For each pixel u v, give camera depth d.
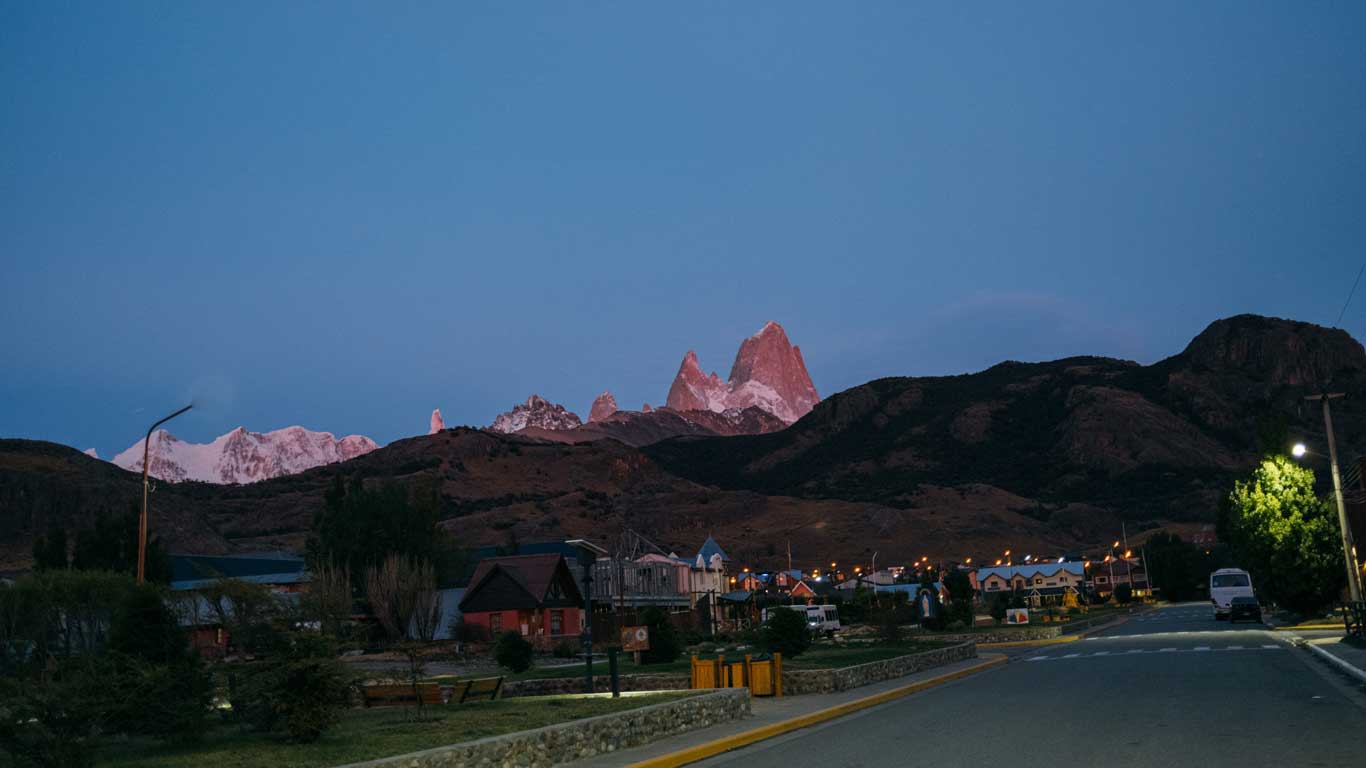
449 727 19.92
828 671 28.08
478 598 69.31
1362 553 53.97
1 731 15.73
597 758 17.92
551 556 71.56
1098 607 128.38
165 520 153.12
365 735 19.16
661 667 38.06
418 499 86.38
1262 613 74.44
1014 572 161.25
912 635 61.00
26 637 35.44
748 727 21.45
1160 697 23.05
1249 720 18.50
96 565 69.88
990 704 24.00
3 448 154.00
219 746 18.16
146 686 18.11
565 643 56.00
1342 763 13.85
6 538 131.12
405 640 62.66
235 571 93.88
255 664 19.06
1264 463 57.56
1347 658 28.27
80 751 16.16
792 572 129.25
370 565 78.38
